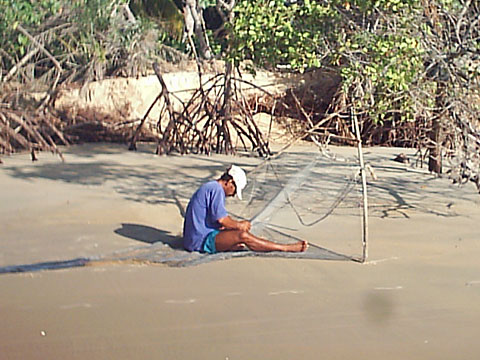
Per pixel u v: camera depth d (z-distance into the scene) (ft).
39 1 40.63
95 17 44.50
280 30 28.22
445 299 23.25
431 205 33.86
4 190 35.91
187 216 26.91
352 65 27.76
